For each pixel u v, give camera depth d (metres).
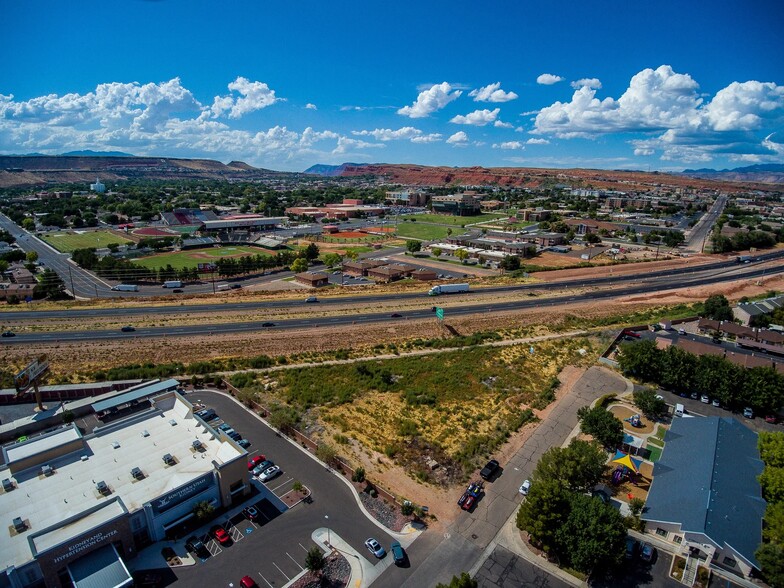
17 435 82.94
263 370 108.00
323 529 62.50
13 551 51.75
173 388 96.56
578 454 67.81
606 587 54.66
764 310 137.25
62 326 127.69
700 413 92.38
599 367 111.31
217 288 176.88
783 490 63.31
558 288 178.75
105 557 54.28
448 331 132.62
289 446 80.00
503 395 98.69
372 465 75.69
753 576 55.81
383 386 101.19
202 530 61.88
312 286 180.62
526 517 59.16
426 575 56.06
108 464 65.81
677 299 167.38
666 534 61.34
